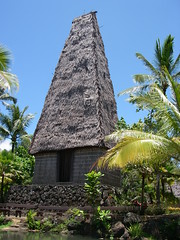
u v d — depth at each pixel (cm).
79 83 2216
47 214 1711
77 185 1912
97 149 1950
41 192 2042
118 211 1570
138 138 1282
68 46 2444
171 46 2553
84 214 1540
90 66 2236
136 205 1686
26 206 1872
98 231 1420
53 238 1288
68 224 1523
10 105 3653
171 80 1437
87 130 2000
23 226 1636
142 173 1727
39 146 2156
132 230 1366
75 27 2502
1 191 2341
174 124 1363
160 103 1402
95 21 2494
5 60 1301
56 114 2205
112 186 1953
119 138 1340
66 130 2089
